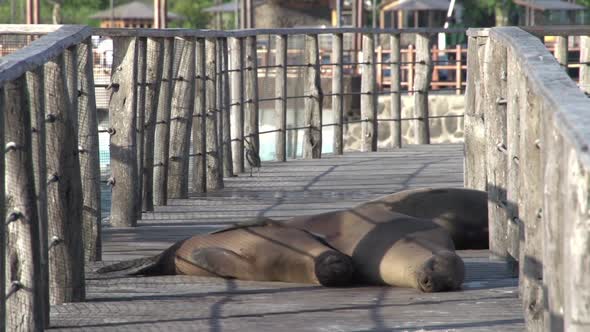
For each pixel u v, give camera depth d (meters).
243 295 20.59
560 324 10.45
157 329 17.81
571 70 89.56
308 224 22.58
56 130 19.39
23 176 15.58
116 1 172.75
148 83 31.30
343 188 37.28
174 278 22.53
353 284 21.50
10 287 15.42
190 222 30.30
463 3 154.75
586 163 7.60
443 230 21.80
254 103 43.38
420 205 25.27
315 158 47.06
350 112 83.81
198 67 35.94
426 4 124.56
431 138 84.69
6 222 14.93
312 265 20.95
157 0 73.94
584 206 8.41
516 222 22.34
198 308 19.45
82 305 19.80
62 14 173.38
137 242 27.14
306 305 19.52
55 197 19.61
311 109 47.03
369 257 21.14
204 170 36.44
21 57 15.02
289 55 95.06
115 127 29.30
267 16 149.12
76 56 20.53
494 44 23.75
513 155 21.97
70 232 19.83
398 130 51.59
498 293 20.41
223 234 22.67
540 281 16.31
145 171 31.86
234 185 38.41
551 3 137.62
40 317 16.09
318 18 150.38
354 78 83.69
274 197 35.34
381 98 86.25
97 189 24.30
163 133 33.03
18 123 15.38
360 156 47.81
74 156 19.75
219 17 151.00
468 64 28.86
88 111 23.66
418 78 52.38
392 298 20.02
